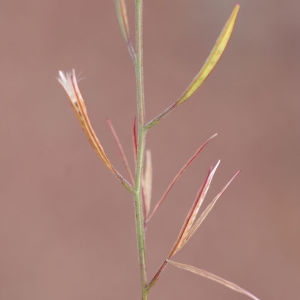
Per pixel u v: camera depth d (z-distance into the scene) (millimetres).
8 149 840
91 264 707
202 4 1107
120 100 927
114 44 1026
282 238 744
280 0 1098
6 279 696
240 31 1075
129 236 735
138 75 256
